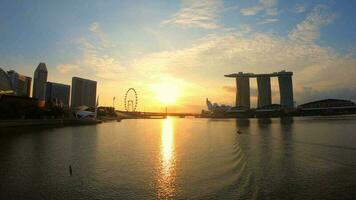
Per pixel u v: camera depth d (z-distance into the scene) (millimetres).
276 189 32188
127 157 53250
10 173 39656
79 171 41156
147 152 60031
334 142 75500
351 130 115875
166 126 193625
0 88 186625
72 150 61875
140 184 34656
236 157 53500
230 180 36219
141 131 132125
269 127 157250
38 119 149500
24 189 32375
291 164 46031
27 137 89438
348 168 42719
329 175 38406
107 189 32688
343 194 30281
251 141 83062
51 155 54594
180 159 51406
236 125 195125
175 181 35906
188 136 104000
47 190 32188
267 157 53000
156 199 29516
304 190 31781
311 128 135500
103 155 55281
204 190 32250
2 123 114625
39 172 40344
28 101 167875
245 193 30984
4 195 30422
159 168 43406
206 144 76312
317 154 55781
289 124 186000
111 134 110750
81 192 31516
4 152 58000
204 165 45844
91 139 87750
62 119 178375
